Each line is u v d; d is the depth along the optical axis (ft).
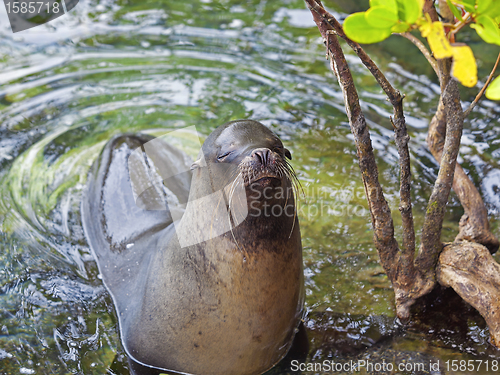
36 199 8.63
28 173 9.05
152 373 6.51
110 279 7.36
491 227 7.84
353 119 6.07
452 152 6.14
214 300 6.20
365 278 7.37
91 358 6.62
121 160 8.54
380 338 6.67
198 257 6.25
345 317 6.91
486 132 9.40
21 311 7.08
